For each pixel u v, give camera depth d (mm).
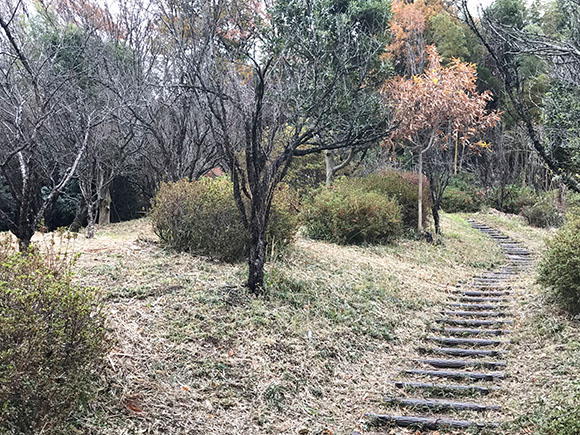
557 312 7086
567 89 6695
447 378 5742
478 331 7074
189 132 11250
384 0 12219
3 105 7840
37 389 3031
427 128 13070
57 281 3521
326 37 7340
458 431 4539
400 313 7629
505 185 24531
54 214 16328
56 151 9703
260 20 7375
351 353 6027
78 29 10930
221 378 4781
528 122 5691
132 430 3760
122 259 7223
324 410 4848
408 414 4871
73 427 3494
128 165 14289
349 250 10711
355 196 11875
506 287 9484
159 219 8078
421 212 13750
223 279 6758
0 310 3072
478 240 14977
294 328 6012
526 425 4410
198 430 4039
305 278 7723
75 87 9656
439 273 10430
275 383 4930
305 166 17031
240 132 9922
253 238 6527
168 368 4660
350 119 7504
